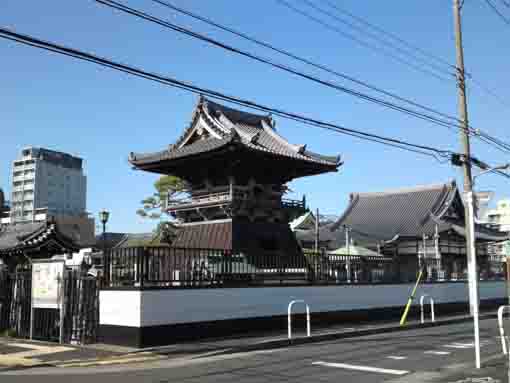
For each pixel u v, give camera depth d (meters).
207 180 25.33
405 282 26.36
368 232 48.75
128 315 15.87
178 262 17.16
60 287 16.80
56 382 10.63
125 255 16.56
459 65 25.62
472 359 13.38
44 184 145.12
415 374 11.35
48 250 25.39
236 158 23.33
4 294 18.77
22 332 17.92
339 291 22.53
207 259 18.06
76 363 13.04
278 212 25.75
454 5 26.19
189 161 24.34
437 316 26.31
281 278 20.47
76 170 154.12
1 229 28.42
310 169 26.28
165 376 11.27
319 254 22.45
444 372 11.57
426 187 52.06
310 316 21.03
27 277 18.16
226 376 11.23
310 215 50.12
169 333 16.27
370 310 23.91
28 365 12.71
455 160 23.20
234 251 19.03
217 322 17.72
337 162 26.06
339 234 49.25
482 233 48.59
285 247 25.67
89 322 16.52
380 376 11.16
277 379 10.88
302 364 12.73
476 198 20.92
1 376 11.41
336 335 18.33
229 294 18.25
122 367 12.63
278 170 25.86
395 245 45.44
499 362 12.80
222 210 24.31
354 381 10.63
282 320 19.89
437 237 43.97
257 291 19.22
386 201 53.41
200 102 25.30
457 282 29.97
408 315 26.08
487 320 25.53
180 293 16.78
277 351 15.26
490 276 34.34
